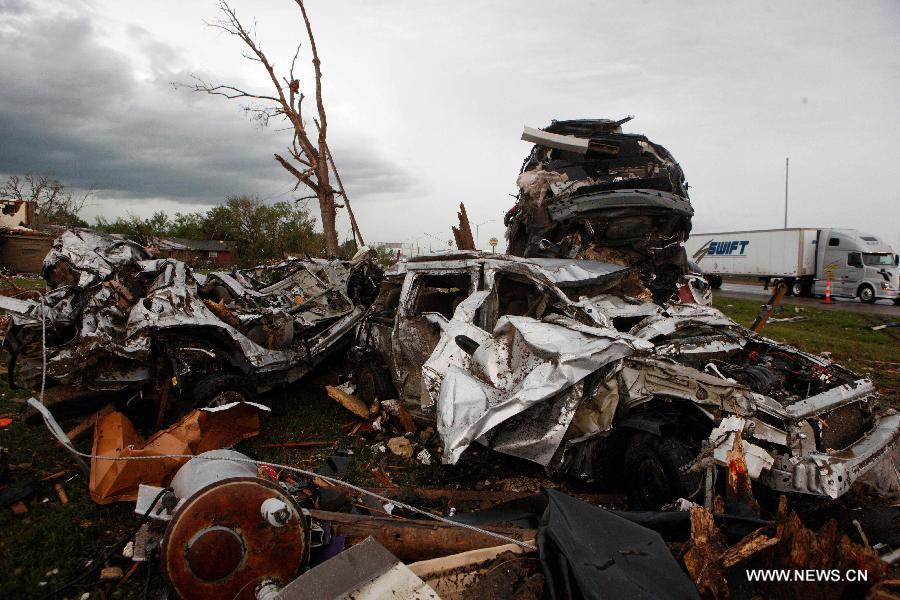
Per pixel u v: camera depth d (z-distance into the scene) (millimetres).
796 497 3574
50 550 3139
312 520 2906
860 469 3109
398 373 5215
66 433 4848
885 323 13461
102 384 4414
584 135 9664
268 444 4980
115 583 2924
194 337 4902
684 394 3332
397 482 4320
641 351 3520
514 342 3898
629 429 3639
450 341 4242
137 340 4445
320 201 13398
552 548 2490
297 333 6121
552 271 5188
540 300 4879
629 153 8859
